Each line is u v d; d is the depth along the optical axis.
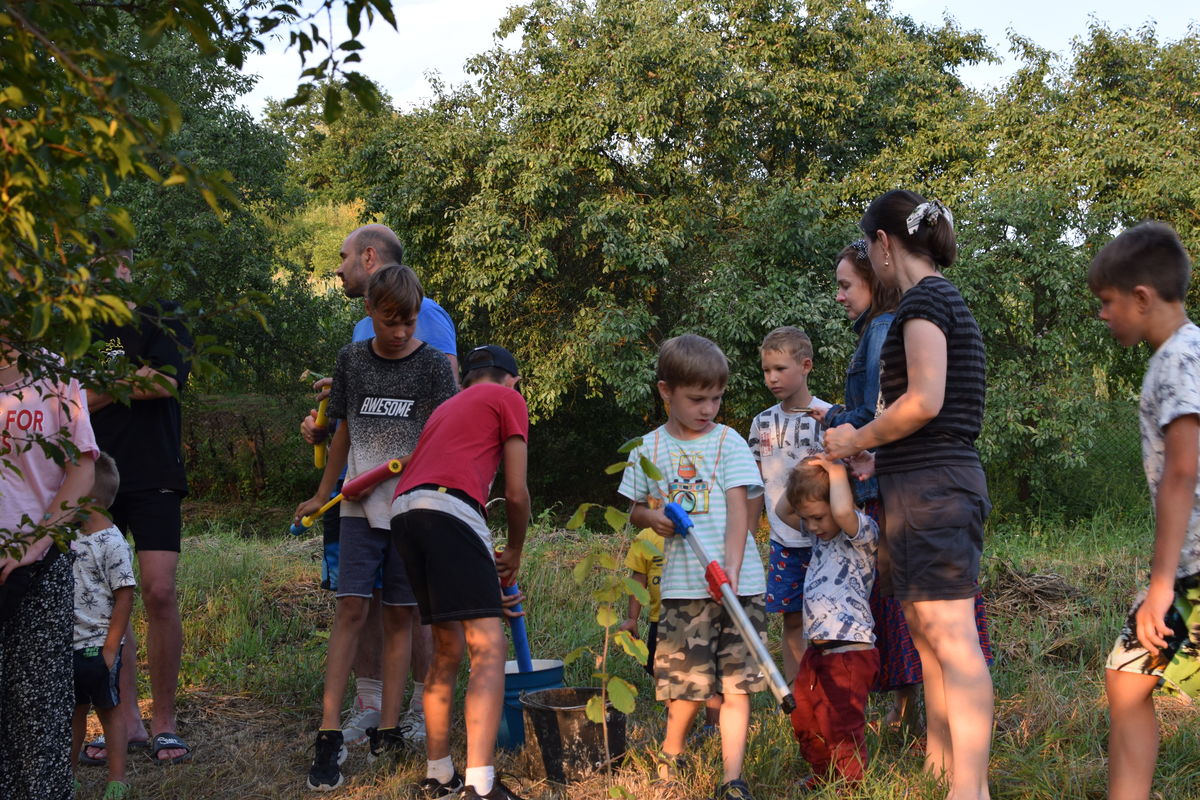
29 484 2.75
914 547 2.88
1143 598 2.52
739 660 3.23
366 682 4.22
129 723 4.02
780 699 2.84
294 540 8.36
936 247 3.07
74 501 2.78
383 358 3.90
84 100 1.58
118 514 3.99
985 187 16.14
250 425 24.31
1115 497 15.58
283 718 4.39
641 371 15.41
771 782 3.35
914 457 2.92
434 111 18.14
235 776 3.70
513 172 16.53
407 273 3.79
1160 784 3.23
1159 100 18.05
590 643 4.95
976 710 2.84
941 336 2.86
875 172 17.83
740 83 16.28
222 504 21.94
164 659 3.97
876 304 3.72
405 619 3.83
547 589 6.03
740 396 15.39
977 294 15.18
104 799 3.44
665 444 3.48
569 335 16.11
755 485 3.38
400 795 3.36
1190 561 2.47
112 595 3.50
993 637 4.91
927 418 2.82
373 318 3.82
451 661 3.35
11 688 2.72
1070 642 4.77
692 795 3.21
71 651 2.86
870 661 3.30
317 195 41.12
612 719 3.47
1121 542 7.91
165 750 3.88
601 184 17.14
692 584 3.27
